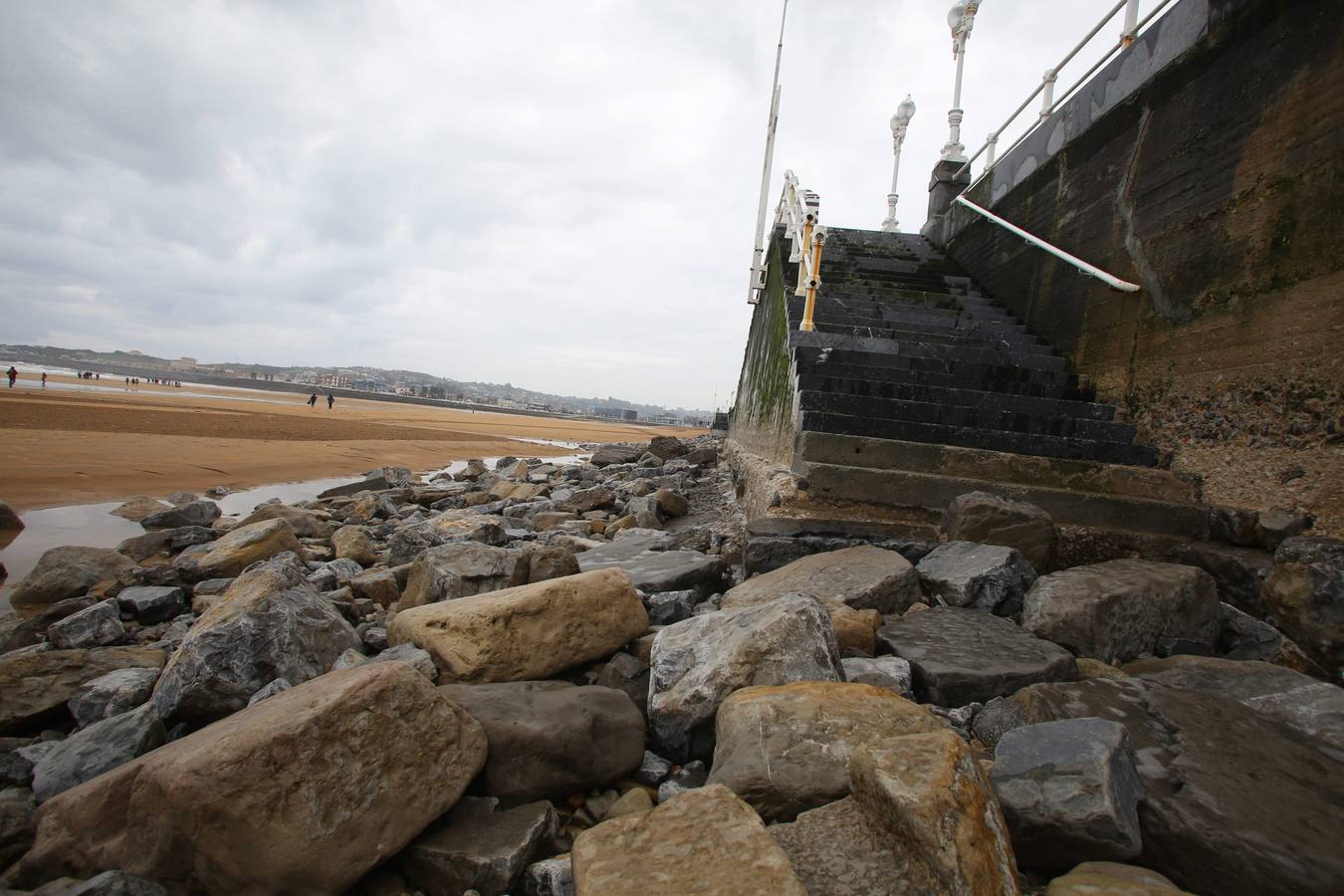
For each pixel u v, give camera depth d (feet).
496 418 281.95
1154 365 22.31
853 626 11.89
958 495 17.85
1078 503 17.43
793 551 16.53
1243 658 12.63
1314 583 12.33
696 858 6.11
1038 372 25.36
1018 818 6.93
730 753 8.16
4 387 143.23
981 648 11.27
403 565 20.76
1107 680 9.90
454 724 8.09
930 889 5.64
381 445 86.17
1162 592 12.78
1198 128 21.09
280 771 6.67
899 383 22.58
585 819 8.70
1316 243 16.60
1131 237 24.06
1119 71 25.45
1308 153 16.99
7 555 25.86
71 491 39.37
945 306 34.09
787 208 39.63
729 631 10.45
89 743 9.62
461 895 7.13
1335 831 6.70
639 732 9.69
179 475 48.62
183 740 7.87
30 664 12.30
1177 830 6.87
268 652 11.52
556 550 15.81
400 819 7.29
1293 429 16.71
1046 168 30.94
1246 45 19.26
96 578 20.54
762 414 33.60
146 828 6.87
